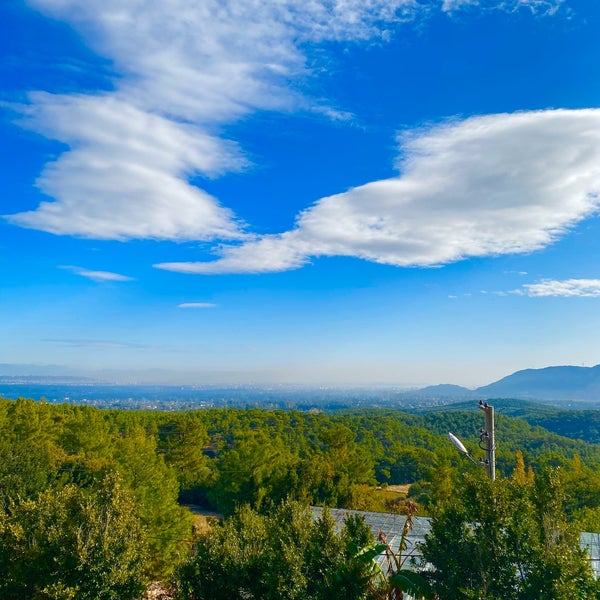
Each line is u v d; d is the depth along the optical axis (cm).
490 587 903
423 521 2092
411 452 6875
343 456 5069
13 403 5009
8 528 1339
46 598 1231
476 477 1044
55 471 2895
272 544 1362
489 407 1384
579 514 2597
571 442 11419
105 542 1316
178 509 2436
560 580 845
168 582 2048
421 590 991
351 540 1227
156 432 7194
